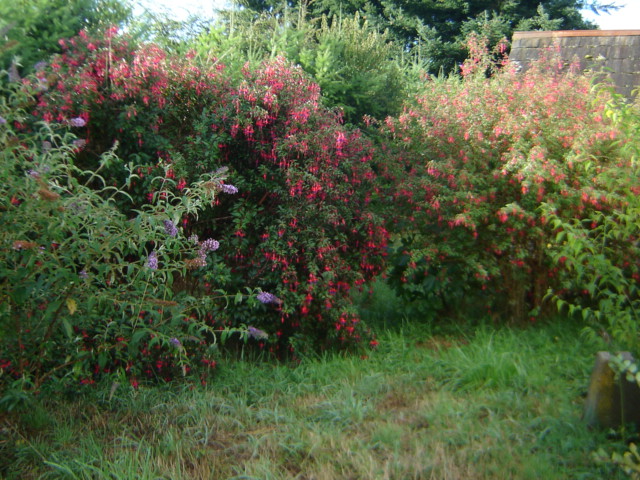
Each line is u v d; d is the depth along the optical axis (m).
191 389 4.50
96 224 3.30
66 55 4.93
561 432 3.59
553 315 5.97
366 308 7.01
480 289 6.17
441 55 19.61
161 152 5.11
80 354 3.84
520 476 3.15
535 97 5.81
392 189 6.46
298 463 3.44
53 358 4.11
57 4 5.25
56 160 3.47
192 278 5.25
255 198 5.55
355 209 6.02
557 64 6.80
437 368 4.87
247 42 9.86
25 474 3.22
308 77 5.91
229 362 5.17
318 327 5.59
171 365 4.58
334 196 5.46
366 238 5.85
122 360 4.39
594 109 5.55
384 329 6.16
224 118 5.18
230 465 3.40
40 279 3.12
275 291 5.36
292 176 5.16
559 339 5.37
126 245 3.83
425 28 19.70
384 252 6.02
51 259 3.23
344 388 4.54
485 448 3.46
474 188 5.74
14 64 3.80
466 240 5.95
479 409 4.02
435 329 6.08
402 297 6.52
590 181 5.40
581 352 4.96
